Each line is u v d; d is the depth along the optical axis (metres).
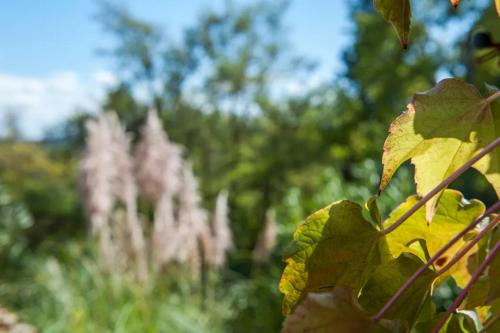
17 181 15.12
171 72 19.78
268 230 5.48
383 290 0.42
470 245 0.40
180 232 5.26
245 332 5.09
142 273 5.14
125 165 5.22
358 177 5.20
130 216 5.21
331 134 13.01
